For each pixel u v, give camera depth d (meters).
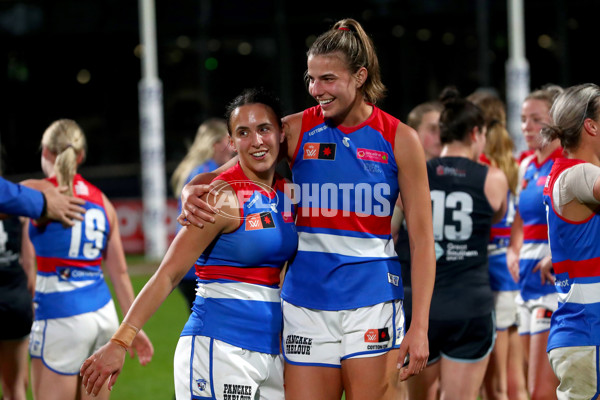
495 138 11.16
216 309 7.04
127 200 37.25
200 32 49.62
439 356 9.51
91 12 50.66
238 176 7.20
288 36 50.31
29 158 51.03
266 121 7.05
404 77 49.81
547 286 10.36
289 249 7.26
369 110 7.36
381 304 7.31
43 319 9.50
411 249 7.29
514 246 10.85
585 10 47.78
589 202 7.26
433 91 49.91
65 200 8.55
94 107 51.97
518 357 11.21
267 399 7.20
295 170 7.52
